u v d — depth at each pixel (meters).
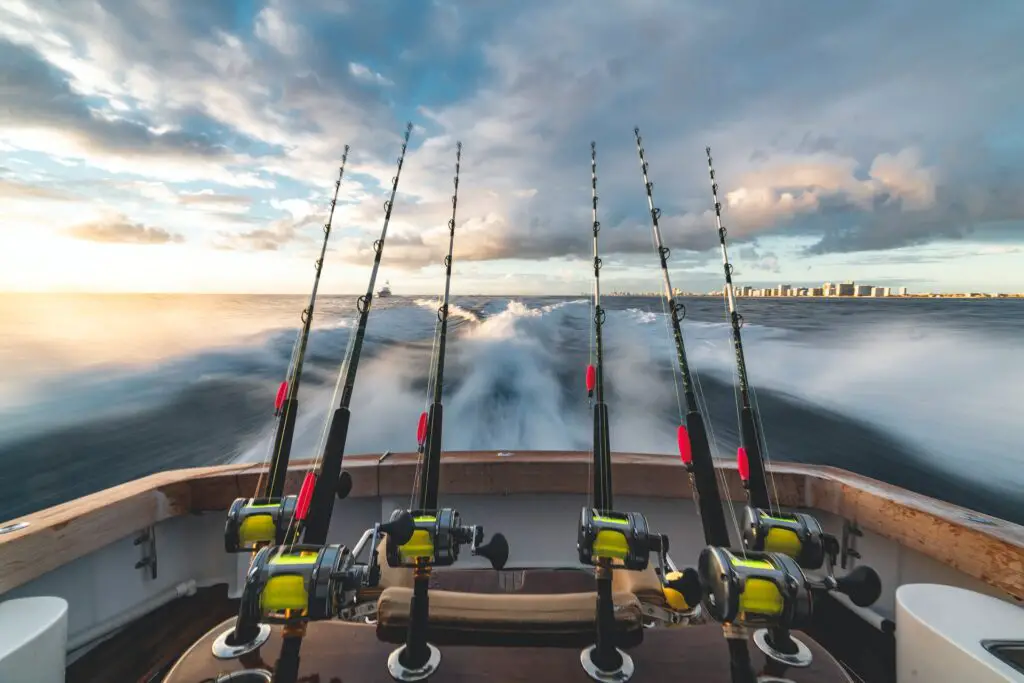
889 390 11.98
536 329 17.73
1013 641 1.38
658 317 22.39
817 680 1.47
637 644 1.59
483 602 1.65
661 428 9.51
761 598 1.20
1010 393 11.60
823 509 2.40
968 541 1.80
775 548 1.58
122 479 7.57
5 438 9.18
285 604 1.20
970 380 12.80
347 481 1.86
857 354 15.75
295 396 2.21
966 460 8.18
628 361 14.30
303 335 2.31
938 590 1.64
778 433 9.34
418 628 1.49
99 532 1.97
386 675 1.46
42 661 1.42
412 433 8.83
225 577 2.42
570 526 2.66
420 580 1.50
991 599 1.58
